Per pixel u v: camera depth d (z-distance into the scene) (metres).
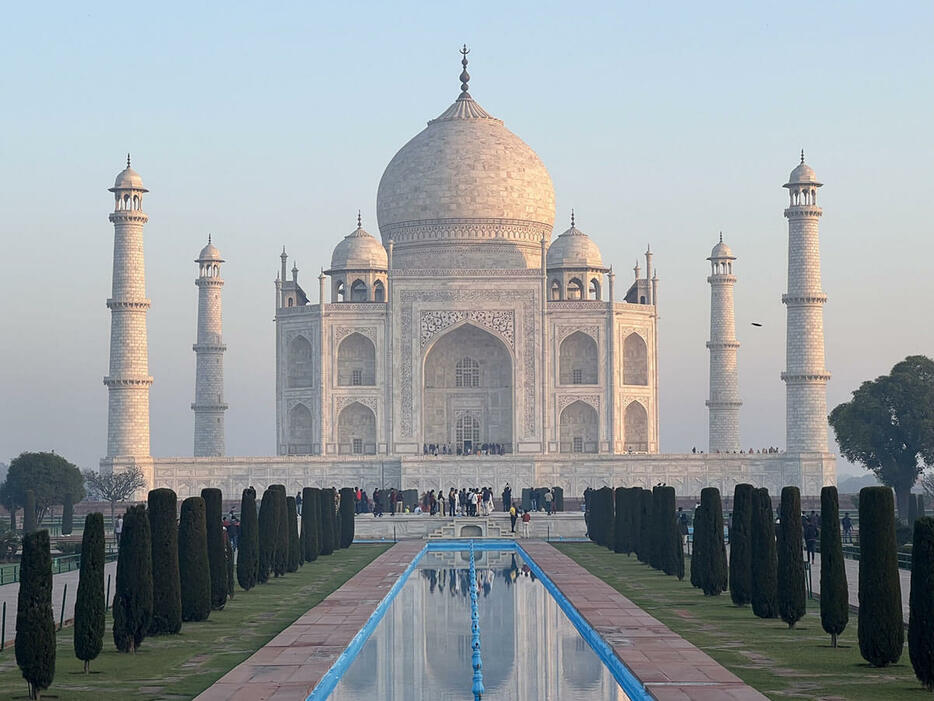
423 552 136.00
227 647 65.69
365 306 197.62
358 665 63.91
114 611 64.00
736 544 81.44
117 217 178.50
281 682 55.22
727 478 182.62
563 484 182.62
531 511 170.88
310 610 80.31
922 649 51.94
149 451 181.12
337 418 196.62
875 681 54.25
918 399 176.25
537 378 196.12
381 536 154.75
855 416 180.50
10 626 73.44
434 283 197.00
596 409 196.62
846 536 129.88
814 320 181.88
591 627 71.44
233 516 132.88
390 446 196.12
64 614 78.69
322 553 126.94
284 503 104.81
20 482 167.50
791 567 70.44
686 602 83.94
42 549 52.91
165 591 69.31
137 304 178.50
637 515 121.25
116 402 178.75
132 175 180.00
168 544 69.69
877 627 57.38
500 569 118.50
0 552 115.06
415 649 69.06
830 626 63.66
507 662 64.94
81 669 59.03
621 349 198.75
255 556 94.00
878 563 57.72
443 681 59.94
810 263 181.88
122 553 64.25
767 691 52.06
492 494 182.12
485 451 199.88
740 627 71.38
